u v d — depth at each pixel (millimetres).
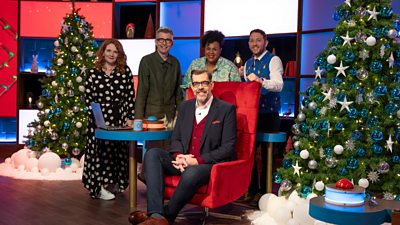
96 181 4297
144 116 4391
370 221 2271
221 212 3916
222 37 4258
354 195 2416
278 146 6309
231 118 3449
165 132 3797
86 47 5680
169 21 6934
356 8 3465
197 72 3465
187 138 3504
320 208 2365
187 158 3297
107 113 4312
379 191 3410
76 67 5617
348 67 3400
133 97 4473
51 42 7496
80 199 4297
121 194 4539
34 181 5082
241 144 3631
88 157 4352
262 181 4270
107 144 4344
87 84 4320
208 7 6488
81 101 5625
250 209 4020
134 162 3945
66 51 5625
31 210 3844
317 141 3490
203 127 3484
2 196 4336
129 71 4457
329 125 3371
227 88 3814
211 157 3338
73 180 5211
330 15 5625
